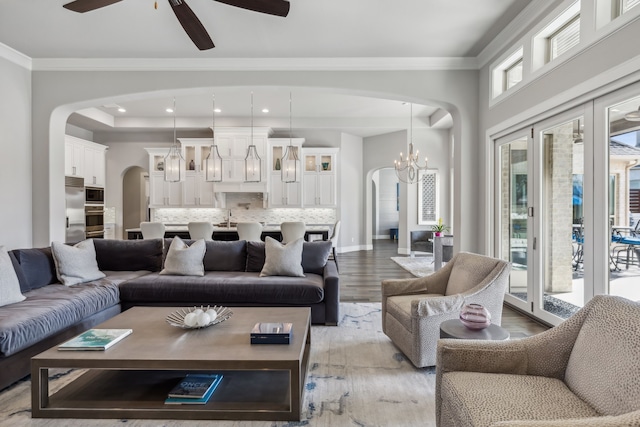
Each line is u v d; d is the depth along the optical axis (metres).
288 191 8.55
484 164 4.48
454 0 3.30
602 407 1.23
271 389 2.07
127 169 8.91
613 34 2.49
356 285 5.45
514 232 4.10
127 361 1.84
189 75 4.63
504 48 4.02
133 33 3.90
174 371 2.27
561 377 1.53
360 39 4.06
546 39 3.49
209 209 8.87
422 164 8.77
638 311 1.29
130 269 4.16
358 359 2.76
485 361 1.56
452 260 3.17
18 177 4.41
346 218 9.23
